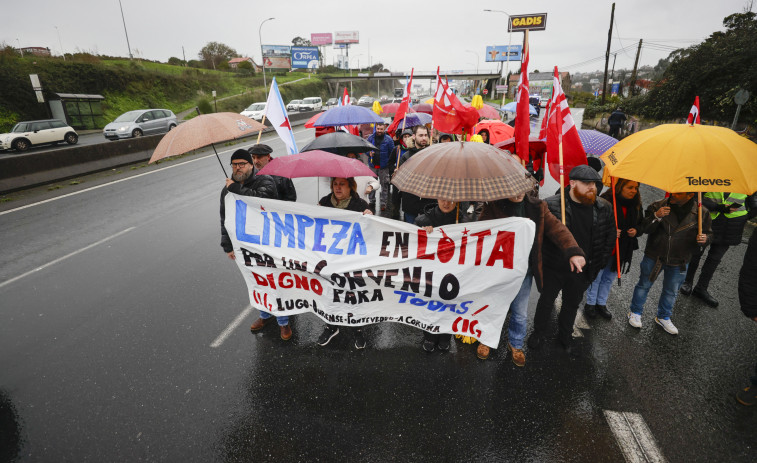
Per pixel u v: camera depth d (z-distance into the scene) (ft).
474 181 7.75
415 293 10.52
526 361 10.77
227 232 11.39
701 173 8.66
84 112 88.02
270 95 14.46
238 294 14.65
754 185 8.45
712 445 8.15
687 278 14.14
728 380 9.98
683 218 10.85
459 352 11.21
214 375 10.39
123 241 20.27
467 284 10.11
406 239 10.19
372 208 15.30
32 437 8.59
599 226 10.31
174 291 14.92
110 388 9.98
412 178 8.33
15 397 9.74
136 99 119.65
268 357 11.08
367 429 8.65
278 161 10.98
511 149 14.15
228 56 265.34
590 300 12.77
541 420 8.83
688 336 11.80
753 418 8.82
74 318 13.17
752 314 9.10
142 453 8.16
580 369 10.43
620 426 8.64
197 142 10.07
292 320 12.96
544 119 12.75
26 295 14.79
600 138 14.40
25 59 100.01
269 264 11.14
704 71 47.26
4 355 11.34
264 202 10.75
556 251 9.96
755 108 40.45
